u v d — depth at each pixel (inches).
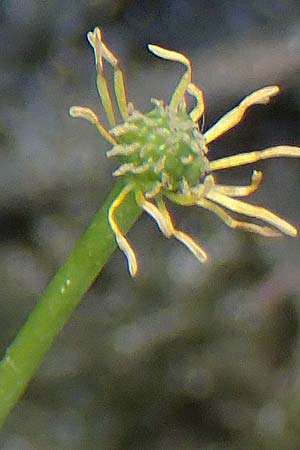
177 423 7.7
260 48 7.4
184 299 7.7
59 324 3.1
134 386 7.7
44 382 7.7
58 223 7.9
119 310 7.8
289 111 7.9
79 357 7.7
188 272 7.7
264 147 8.0
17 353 3.1
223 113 7.6
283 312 7.5
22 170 7.6
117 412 7.7
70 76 7.9
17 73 7.9
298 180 8.0
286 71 7.5
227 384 7.5
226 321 7.6
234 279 7.7
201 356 7.6
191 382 7.6
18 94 7.9
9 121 7.8
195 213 7.9
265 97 3.2
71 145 7.6
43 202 7.8
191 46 7.7
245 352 7.5
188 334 7.6
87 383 7.7
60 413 7.7
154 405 7.7
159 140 3.1
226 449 7.5
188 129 3.1
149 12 8.0
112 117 3.1
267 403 7.4
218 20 7.7
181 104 3.2
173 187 3.1
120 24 8.0
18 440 7.5
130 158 3.1
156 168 3.1
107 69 7.8
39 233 8.0
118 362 7.7
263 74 7.4
